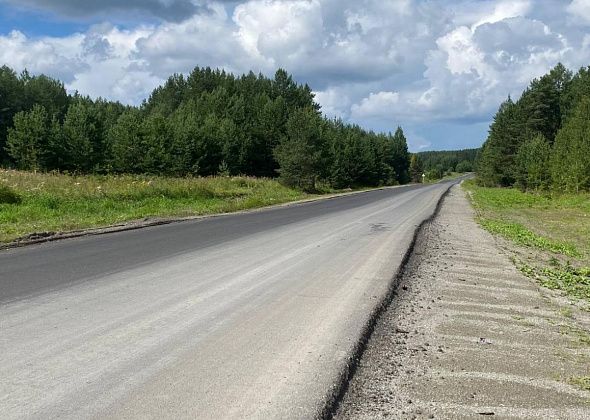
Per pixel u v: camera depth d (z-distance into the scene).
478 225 19.59
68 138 53.31
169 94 104.44
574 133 52.53
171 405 3.64
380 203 31.20
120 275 8.11
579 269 11.52
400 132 129.00
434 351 5.16
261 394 3.88
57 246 11.31
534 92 77.00
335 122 95.62
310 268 9.09
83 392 3.81
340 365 4.53
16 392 3.79
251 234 14.10
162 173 49.62
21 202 18.33
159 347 4.82
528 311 7.01
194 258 9.89
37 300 6.42
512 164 77.00
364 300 6.87
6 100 73.25
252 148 72.56
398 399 4.00
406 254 11.02
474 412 3.82
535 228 21.83
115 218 17.38
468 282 8.80
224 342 5.02
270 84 103.38
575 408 3.98
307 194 44.94
